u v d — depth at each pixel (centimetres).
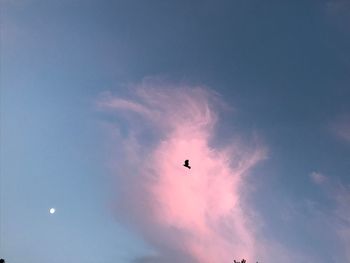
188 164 4597
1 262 6109
